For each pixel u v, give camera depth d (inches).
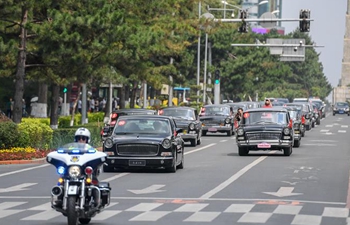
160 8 4781.0
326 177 2401.6
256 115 3255.4
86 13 3462.1
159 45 4749.0
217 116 4955.7
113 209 1673.2
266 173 2503.7
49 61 3563.0
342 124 6993.1
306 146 3996.1
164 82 5703.7
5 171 2566.4
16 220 1520.7
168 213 1611.7
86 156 1407.5
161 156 2468.0
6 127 2982.3
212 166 2760.8
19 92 3548.2
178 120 3986.2
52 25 3319.4
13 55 3371.1
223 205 1742.1
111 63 4057.6
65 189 1378.0
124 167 2593.5
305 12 4498.0
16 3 3383.4
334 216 1579.7
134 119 2603.3
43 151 3048.7
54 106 4062.5
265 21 4645.7
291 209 1676.9
